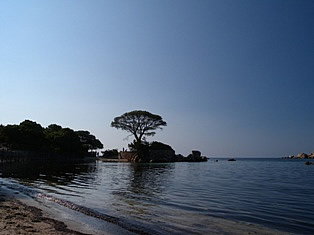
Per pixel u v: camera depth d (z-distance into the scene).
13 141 63.41
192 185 25.67
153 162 87.06
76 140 86.94
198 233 10.28
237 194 20.39
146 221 11.70
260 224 11.80
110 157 116.06
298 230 11.02
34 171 37.19
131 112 85.31
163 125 90.25
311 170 57.59
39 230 9.34
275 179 34.75
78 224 10.73
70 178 28.97
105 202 15.66
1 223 9.87
